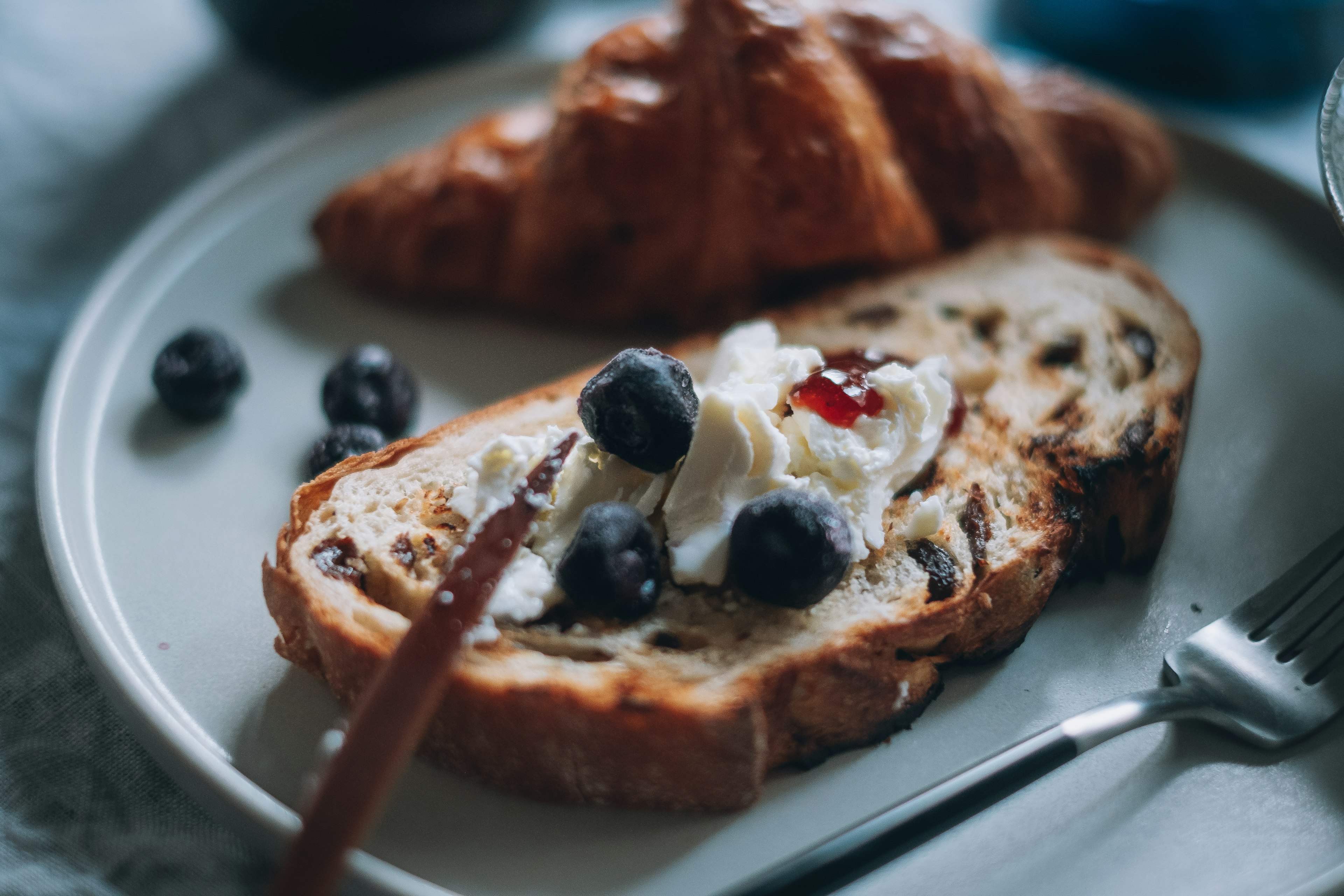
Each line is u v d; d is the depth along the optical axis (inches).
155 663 8.8
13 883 8.1
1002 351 10.2
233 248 11.8
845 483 8.5
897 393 8.8
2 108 13.4
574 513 8.5
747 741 7.9
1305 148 13.4
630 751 8.0
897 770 8.3
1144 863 7.9
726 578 8.5
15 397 10.9
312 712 8.6
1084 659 8.9
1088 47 13.9
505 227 11.3
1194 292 11.4
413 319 11.3
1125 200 11.7
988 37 14.7
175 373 10.1
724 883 7.9
